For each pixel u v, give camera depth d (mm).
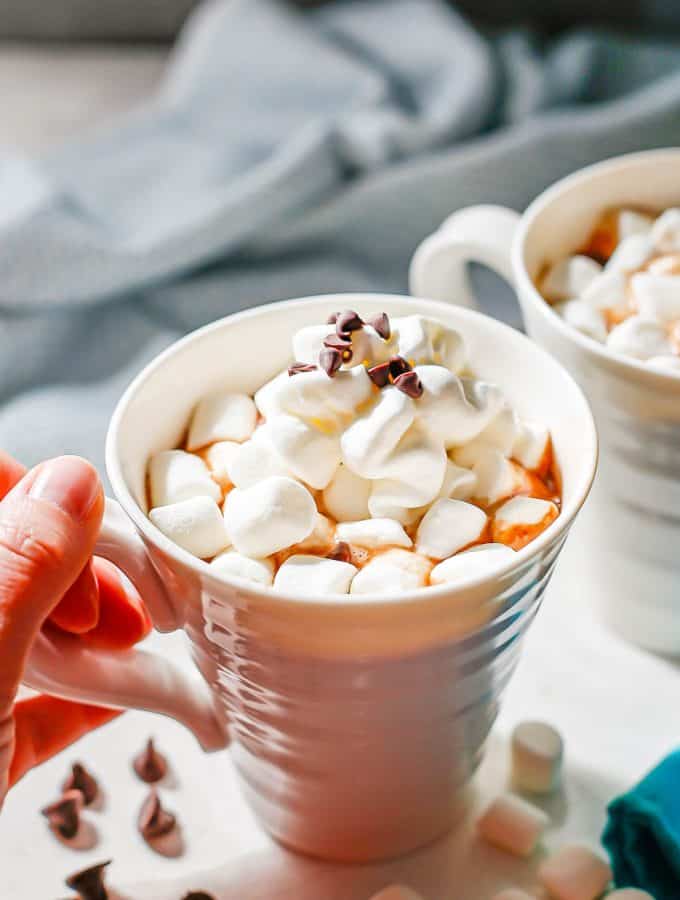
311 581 300
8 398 509
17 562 304
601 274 386
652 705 386
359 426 310
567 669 395
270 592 286
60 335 517
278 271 538
